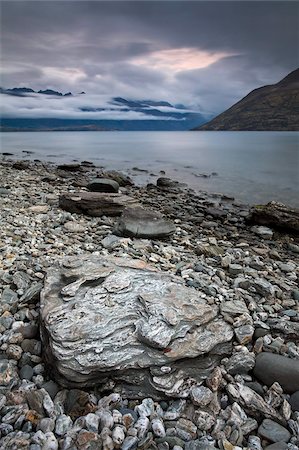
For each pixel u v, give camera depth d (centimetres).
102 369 108
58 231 254
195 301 137
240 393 110
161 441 94
